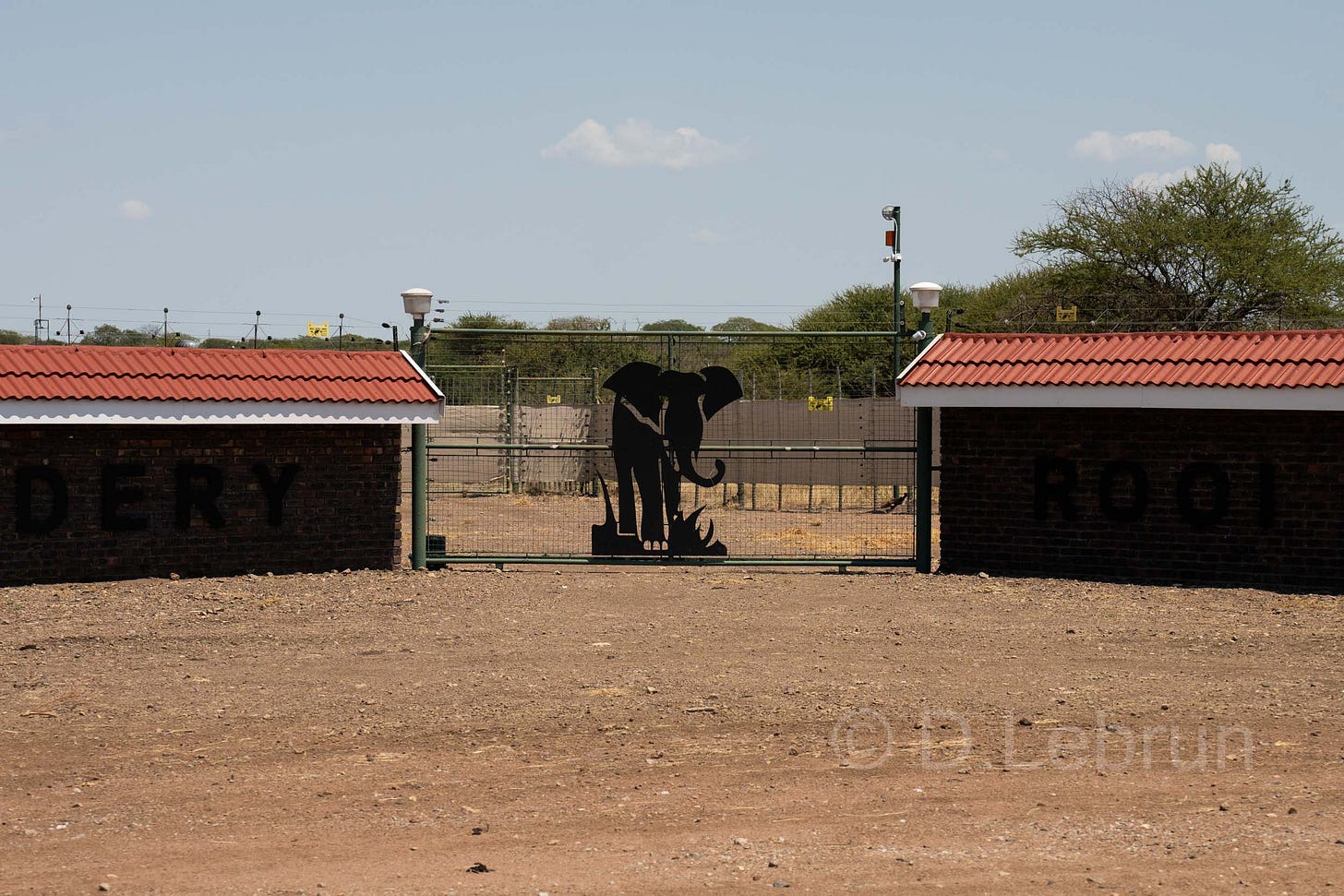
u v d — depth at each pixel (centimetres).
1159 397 2433
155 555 2548
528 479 4509
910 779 1327
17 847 1141
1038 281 7325
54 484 2473
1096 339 2592
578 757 1420
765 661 1891
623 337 2725
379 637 2075
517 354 4506
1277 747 1424
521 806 1249
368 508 2712
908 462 4103
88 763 1405
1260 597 2367
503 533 3612
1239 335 2500
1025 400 2531
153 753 1441
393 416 2631
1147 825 1173
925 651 1956
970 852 1107
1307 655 1897
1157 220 6969
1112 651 1944
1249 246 6788
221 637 2061
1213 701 1630
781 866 1073
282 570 2644
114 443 2516
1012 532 2658
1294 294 6731
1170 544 2527
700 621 2211
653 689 1709
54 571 2478
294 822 1207
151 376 2466
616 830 1180
